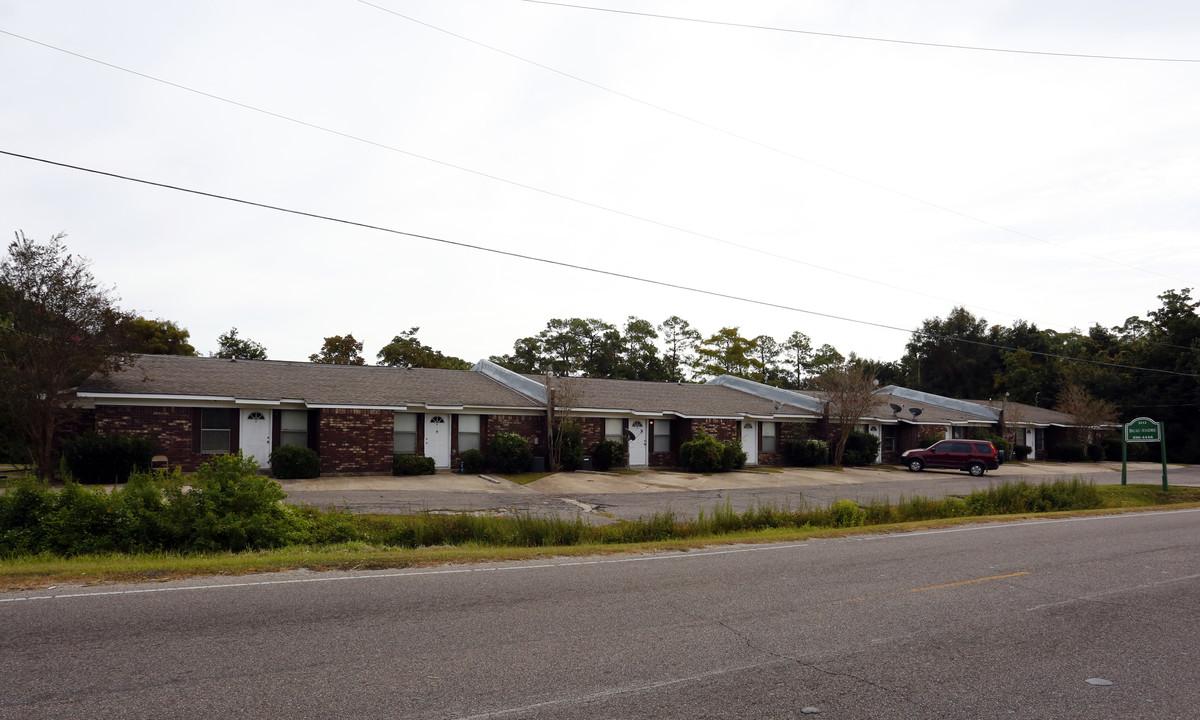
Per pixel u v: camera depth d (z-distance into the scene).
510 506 20.78
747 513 17.33
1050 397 61.94
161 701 5.02
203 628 6.79
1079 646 7.03
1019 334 72.62
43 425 20.72
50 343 20.36
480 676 5.73
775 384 75.94
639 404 35.19
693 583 9.48
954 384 74.81
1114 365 57.47
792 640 6.97
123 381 24.41
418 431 29.16
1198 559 12.36
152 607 7.50
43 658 5.84
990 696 5.62
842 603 8.53
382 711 4.97
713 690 5.59
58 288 20.59
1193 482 35.75
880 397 43.66
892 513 20.09
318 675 5.64
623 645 6.66
